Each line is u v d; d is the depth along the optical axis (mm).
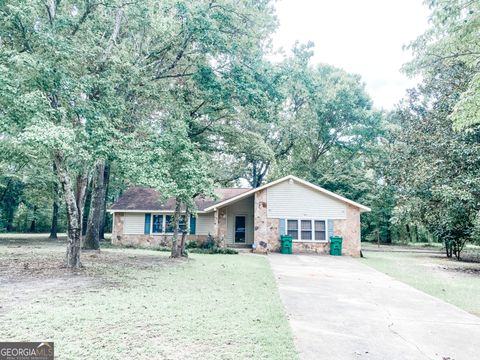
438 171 15203
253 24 14922
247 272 11391
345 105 33875
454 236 19344
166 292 7770
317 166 36031
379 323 5832
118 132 10289
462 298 8219
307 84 22266
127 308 6227
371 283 10031
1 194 35062
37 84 9273
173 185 11203
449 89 17328
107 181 27141
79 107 9719
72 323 5277
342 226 20531
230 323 5488
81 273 10055
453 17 9359
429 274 12664
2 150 12336
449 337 5164
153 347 4398
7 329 4934
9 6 8664
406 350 4582
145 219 23641
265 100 14430
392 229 39719
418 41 10852
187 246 22047
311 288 8992
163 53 15125
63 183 10500
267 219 20703
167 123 14414
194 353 4238
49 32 9453
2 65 8367
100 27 12016
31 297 6945
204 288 8352
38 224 42812
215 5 13922
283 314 6113
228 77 14406
